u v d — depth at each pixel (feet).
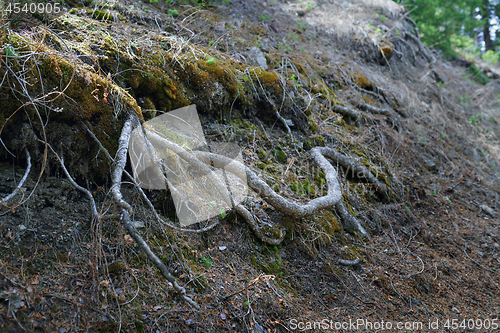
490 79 32.99
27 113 7.52
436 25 31.81
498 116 26.86
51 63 7.82
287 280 9.71
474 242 14.46
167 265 8.18
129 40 10.72
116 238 7.93
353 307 9.85
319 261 10.58
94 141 8.45
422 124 20.58
